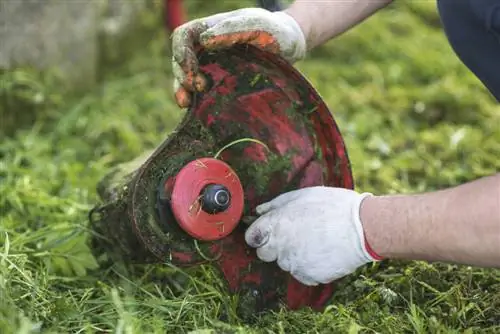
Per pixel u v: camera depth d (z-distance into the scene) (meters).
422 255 2.25
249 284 2.59
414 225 2.22
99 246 2.92
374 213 2.32
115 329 2.40
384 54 5.16
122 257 2.81
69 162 3.70
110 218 2.73
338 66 5.01
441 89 4.59
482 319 2.58
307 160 2.61
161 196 2.44
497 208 2.09
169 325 2.51
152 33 5.12
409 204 2.26
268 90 2.55
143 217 2.43
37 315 2.49
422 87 4.83
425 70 4.99
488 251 2.13
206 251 2.52
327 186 2.61
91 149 3.90
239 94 2.55
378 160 3.78
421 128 4.34
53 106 4.09
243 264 2.58
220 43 2.44
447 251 2.19
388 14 5.70
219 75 2.52
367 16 2.77
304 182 2.62
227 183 2.46
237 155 2.58
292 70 2.51
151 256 2.67
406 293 2.70
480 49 2.29
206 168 2.44
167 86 4.65
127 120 4.13
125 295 2.64
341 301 2.70
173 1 4.36
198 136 2.53
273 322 2.52
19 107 3.94
